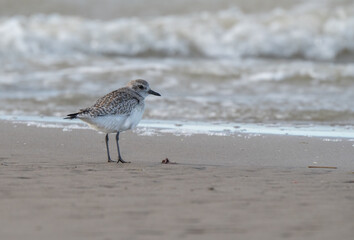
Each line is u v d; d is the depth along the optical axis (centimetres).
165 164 945
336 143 1195
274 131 1353
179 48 2820
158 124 1444
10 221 534
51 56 2552
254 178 805
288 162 995
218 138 1241
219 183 758
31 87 1972
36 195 655
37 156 1006
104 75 2155
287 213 587
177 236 496
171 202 630
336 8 3161
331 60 2819
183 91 1938
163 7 3278
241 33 2916
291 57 2850
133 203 622
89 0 3369
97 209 590
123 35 2861
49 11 3253
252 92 1939
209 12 3195
